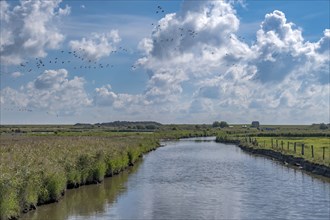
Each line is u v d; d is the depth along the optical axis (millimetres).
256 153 76125
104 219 25453
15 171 27906
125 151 54031
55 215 26438
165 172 48438
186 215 26328
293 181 39938
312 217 25438
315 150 62500
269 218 25312
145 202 30469
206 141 129250
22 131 153000
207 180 41562
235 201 30484
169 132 165000
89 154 40875
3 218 23656
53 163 34125
